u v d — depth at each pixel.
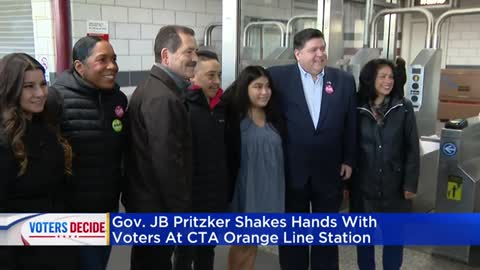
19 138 1.32
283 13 4.99
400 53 8.37
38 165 1.39
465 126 2.75
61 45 3.63
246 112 2.10
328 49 3.22
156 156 1.62
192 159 1.82
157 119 1.62
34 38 3.92
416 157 2.21
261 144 2.07
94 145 1.66
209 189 1.99
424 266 2.69
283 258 2.31
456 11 3.59
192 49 1.72
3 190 1.31
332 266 2.31
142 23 4.27
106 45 1.65
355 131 2.22
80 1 3.78
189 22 4.69
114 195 1.77
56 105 1.50
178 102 1.67
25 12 3.91
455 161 2.71
